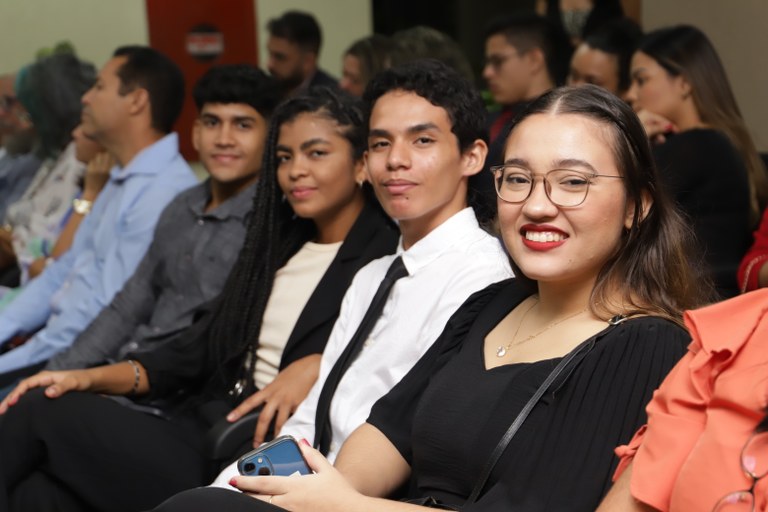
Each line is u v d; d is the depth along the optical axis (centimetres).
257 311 302
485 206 257
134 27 676
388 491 221
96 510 296
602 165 190
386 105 252
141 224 369
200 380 314
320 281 290
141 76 385
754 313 160
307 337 287
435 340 238
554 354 193
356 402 248
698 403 158
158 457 290
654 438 160
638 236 195
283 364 290
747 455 147
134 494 289
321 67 696
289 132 294
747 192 344
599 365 184
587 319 195
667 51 356
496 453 186
